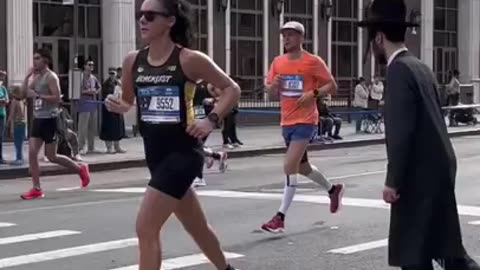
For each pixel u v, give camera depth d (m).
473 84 40.06
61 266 7.75
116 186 15.05
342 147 24.89
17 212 11.29
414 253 4.84
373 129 29.00
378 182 14.63
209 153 15.12
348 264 7.84
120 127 20.25
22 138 17.69
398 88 4.84
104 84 21.12
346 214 10.64
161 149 5.48
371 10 5.08
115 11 26.28
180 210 5.68
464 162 18.66
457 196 12.38
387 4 5.01
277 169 18.08
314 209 11.08
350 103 34.47
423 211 4.85
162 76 5.45
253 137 26.31
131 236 9.27
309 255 8.23
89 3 26.33
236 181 15.24
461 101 38.00
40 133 12.88
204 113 14.43
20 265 7.80
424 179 4.86
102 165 18.31
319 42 34.00
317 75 9.11
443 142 4.89
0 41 23.67
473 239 8.93
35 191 12.99
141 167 19.09
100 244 8.80
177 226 9.79
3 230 9.73
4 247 8.66
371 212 10.81
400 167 4.81
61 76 25.48
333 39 34.59
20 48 23.83
